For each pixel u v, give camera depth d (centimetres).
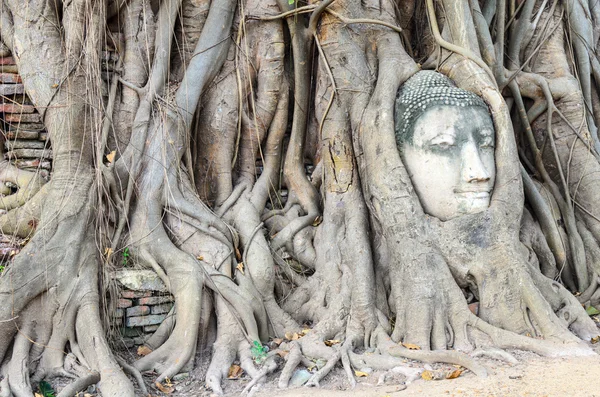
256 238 634
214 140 684
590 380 438
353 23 678
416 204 592
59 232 547
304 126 716
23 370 495
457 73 657
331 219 656
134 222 604
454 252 578
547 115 723
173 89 669
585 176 711
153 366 542
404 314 566
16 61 623
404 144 612
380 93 635
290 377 515
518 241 589
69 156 584
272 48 709
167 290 586
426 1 689
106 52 652
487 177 589
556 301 596
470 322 556
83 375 498
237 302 579
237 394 502
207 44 671
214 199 680
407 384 479
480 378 468
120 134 637
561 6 774
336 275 624
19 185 612
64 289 533
